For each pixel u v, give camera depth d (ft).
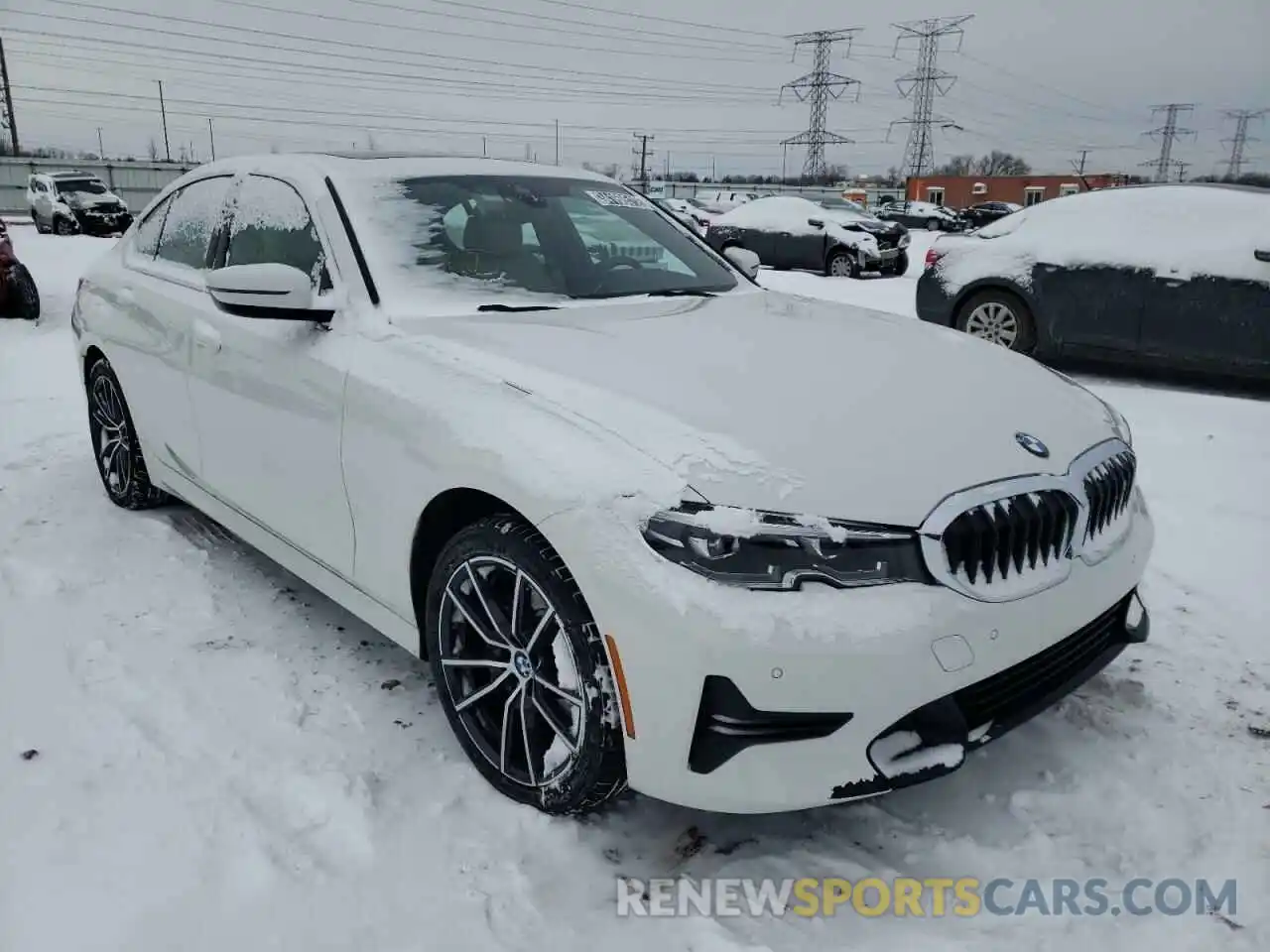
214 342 9.82
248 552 11.82
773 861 6.75
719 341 8.20
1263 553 12.02
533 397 6.90
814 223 51.21
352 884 6.45
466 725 7.55
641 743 6.07
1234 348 20.51
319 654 9.41
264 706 8.48
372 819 7.06
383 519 7.77
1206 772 7.71
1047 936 6.11
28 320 28.86
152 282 11.57
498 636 7.17
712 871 6.64
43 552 11.66
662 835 7.00
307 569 9.25
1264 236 20.07
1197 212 21.16
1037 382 8.27
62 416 18.04
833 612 5.75
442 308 8.50
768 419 6.54
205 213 11.04
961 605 6.03
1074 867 6.72
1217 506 13.65
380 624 8.39
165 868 6.54
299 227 9.36
